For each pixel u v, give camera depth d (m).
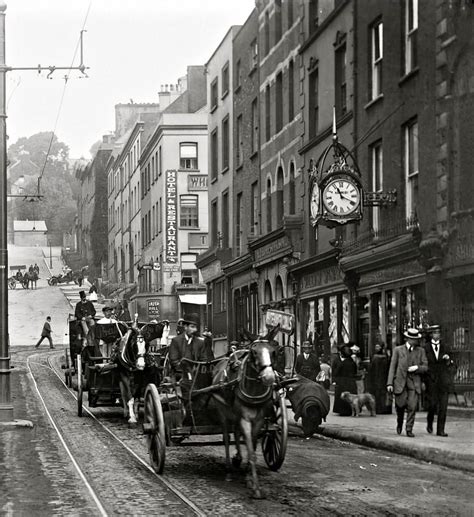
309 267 29.70
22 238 156.88
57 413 22.28
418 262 21.20
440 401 16.02
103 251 106.31
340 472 12.45
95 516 9.49
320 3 30.66
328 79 29.59
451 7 20.48
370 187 25.67
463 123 20.30
